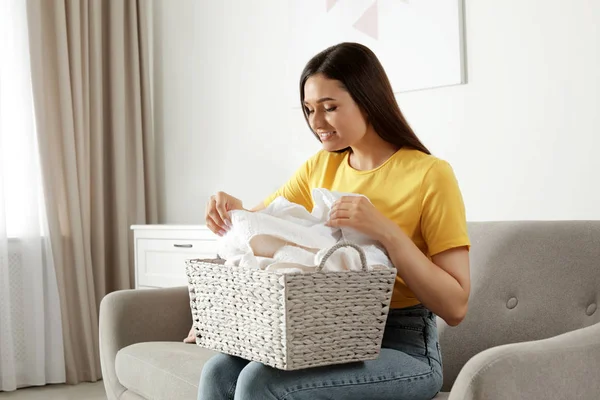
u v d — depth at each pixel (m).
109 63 3.78
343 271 1.23
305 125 3.17
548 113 2.33
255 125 3.42
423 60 2.64
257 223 1.34
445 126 2.61
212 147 3.65
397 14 2.71
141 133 3.85
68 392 3.38
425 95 2.67
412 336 1.47
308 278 1.19
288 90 3.23
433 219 1.46
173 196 3.87
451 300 1.38
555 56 2.31
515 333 1.67
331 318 1.23
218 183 3.62
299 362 1.21
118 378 2.04
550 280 1.66
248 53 3.45
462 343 1.73
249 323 1.27
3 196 3.37
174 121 3.85
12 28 3.44
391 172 1.54
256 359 1.27
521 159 2.40
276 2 3.29
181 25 3.80
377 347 1.30
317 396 1.27
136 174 3.84
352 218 1.34
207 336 1.40
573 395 1.19
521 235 1.74
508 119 2.43
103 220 3.73
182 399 1.71
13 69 3.44
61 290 3.50
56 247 3.49
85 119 3.64
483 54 2.49
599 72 2.21
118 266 3.76
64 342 3.51
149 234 3.23
